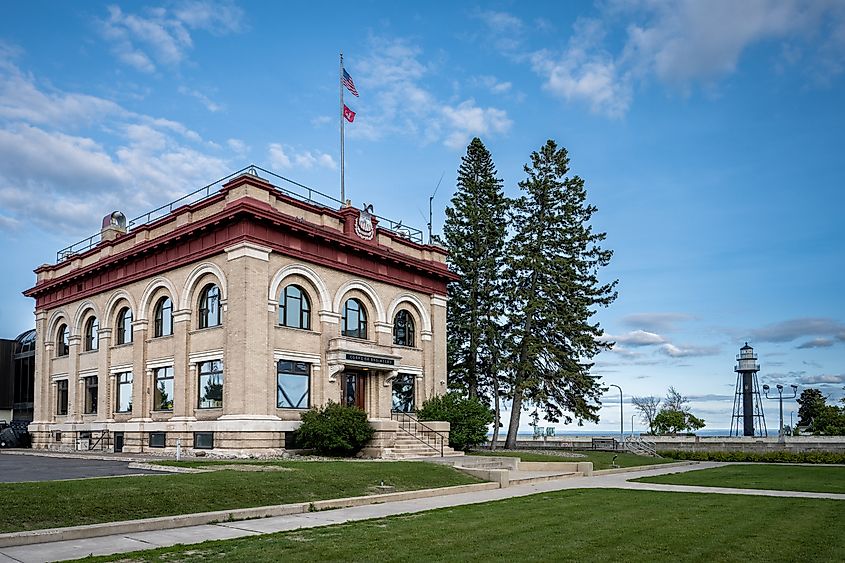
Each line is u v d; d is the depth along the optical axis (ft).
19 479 68.69
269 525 52.95
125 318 134.00
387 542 44.73
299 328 116.26
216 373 111.96
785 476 108.37
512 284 172.86
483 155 184.14
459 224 179.32
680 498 72.33
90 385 141.90
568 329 168.45
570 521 54.44
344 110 141.79
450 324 173.47
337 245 123.65
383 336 131.75
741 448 179.63
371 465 85.92
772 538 46.91
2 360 199.82
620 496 74.33
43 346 156.56
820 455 160.66
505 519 55.42
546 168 177.88
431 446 122.31
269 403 108.88
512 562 38.88
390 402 130.52
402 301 139.54
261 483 66.90
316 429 107.34
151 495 57.88
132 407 125.08
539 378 169.78
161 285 122.93
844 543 45.16
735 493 78.54
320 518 56.85
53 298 154.40
